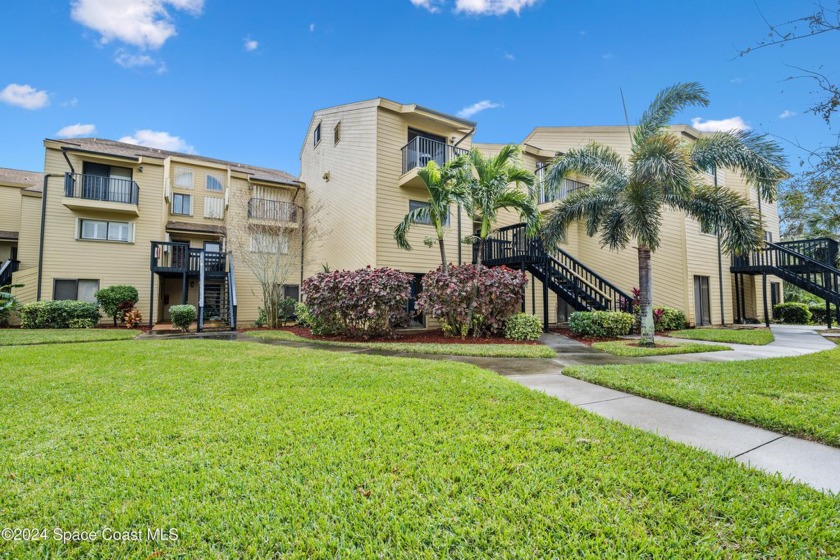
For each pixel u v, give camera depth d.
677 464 2.52
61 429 3.18
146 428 3.18
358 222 13.44
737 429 3.28
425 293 10.08
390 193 12.84
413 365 5.91
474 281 9.73
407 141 13.47
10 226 17.06
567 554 1.70
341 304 10.03
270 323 14.54
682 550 1.72
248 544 1.80
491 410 3.60
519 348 8.00
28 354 7.02
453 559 1.69
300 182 18.14
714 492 2.18
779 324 16.27
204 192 17.52
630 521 1.91
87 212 14.81
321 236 16.03
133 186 15.06
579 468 2.44
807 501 2.09
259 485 2.27
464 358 7.03
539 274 12.91
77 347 8.09
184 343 8.98
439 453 2.66
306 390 4.36
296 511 2.02
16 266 15.15
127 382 4.81
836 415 3.40
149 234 15.67
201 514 2.01
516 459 2.57
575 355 7.42
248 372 5.39
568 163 9.90
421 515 1.98
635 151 8.91
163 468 2.50
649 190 8.69
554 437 2.94
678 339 10.18
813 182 5.05
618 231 10.45
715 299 14.63
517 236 13.62
